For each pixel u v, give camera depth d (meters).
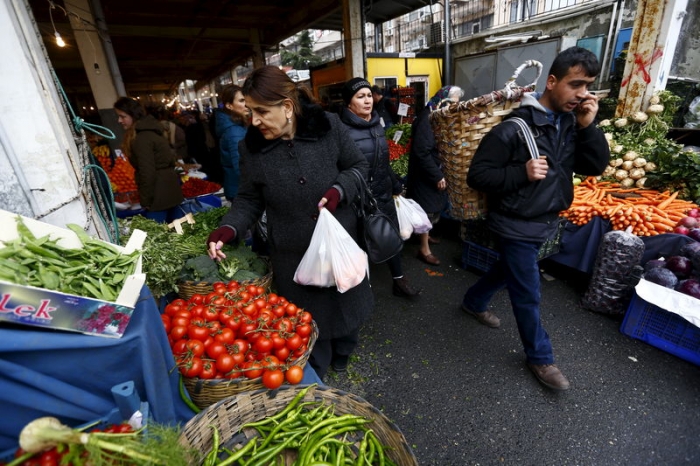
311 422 1.27
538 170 1.85
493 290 2.73
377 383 2.43
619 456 1.89
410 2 8.00
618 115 4.54
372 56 9.02
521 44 7.88
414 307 3.23
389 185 2.79
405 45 15.71
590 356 2.55
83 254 1.07
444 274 3.78
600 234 3.13
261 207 1.93
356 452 1.26
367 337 2.88
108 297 0.98
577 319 2.96
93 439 0.81
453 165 2.39
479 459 1.92
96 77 6.47
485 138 2.05
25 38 1.27
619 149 3.86
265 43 11.20
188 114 12.73
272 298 1.80
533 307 2.16
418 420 2.15
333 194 1.71
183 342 1.46
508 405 2.21
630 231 2.86
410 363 2.59
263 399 1.31
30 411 0.91
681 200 3.25
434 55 9.93
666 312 2.48
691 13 5.35
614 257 2.78
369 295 2.09
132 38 9.50
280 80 1.51
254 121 1.55
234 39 10.69
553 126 1.92
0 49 1.18
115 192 4.36
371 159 2.60
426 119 3.35
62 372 0.95
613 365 2.46
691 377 2.33
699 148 3.95
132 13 7.67
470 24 12.34
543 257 3.25
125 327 1.00
